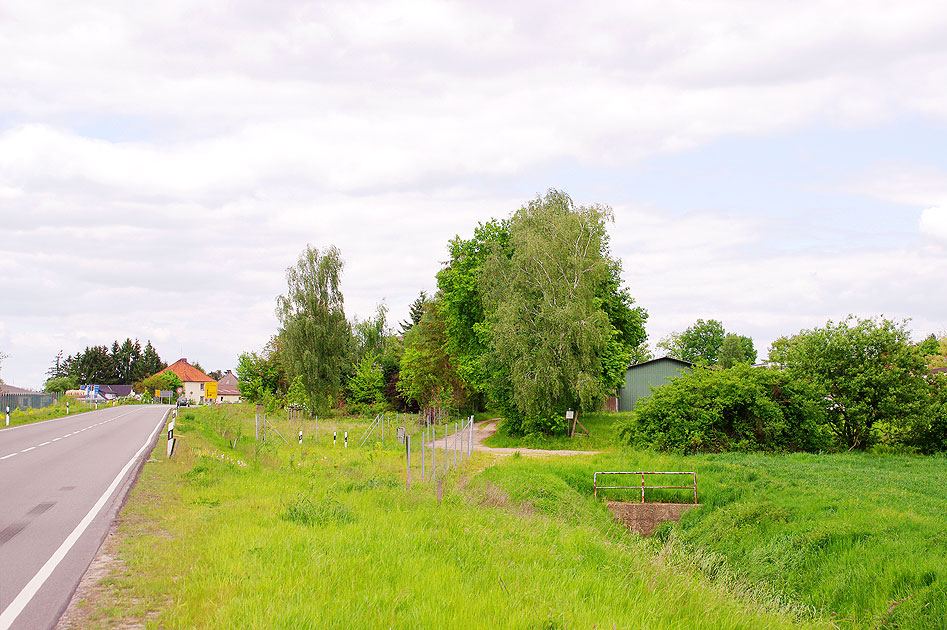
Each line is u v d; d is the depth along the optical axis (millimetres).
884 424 35156
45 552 8898
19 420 44781
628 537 20234
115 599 6828
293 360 64812
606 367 45000
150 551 8844
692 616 8562
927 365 35812
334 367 66938
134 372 164875
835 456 31953
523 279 41906
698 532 20625
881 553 14586
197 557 8328
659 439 34719
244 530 10039
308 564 8000
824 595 13711
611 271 44812
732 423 35406
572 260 40844
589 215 42531
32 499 13336
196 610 6281
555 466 28312
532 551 10711
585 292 41062
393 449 34594
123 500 13203
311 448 32906
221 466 18828
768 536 18250
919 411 33406
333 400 67812
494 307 45250
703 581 11266
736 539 18922
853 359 35812
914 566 13320
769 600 11969
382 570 8062
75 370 159125
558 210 44438
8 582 7465
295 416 54188
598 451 37719
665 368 65938
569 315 39344
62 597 6914
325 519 11312
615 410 65875
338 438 39125
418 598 7113
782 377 35344
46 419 48781
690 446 34375
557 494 22938
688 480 26031
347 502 13773
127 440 29047
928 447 33594
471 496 17594
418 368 66625
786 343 39438
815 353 36219
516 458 31156
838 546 15883
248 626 5801
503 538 11438
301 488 16141
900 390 34188
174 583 7344
